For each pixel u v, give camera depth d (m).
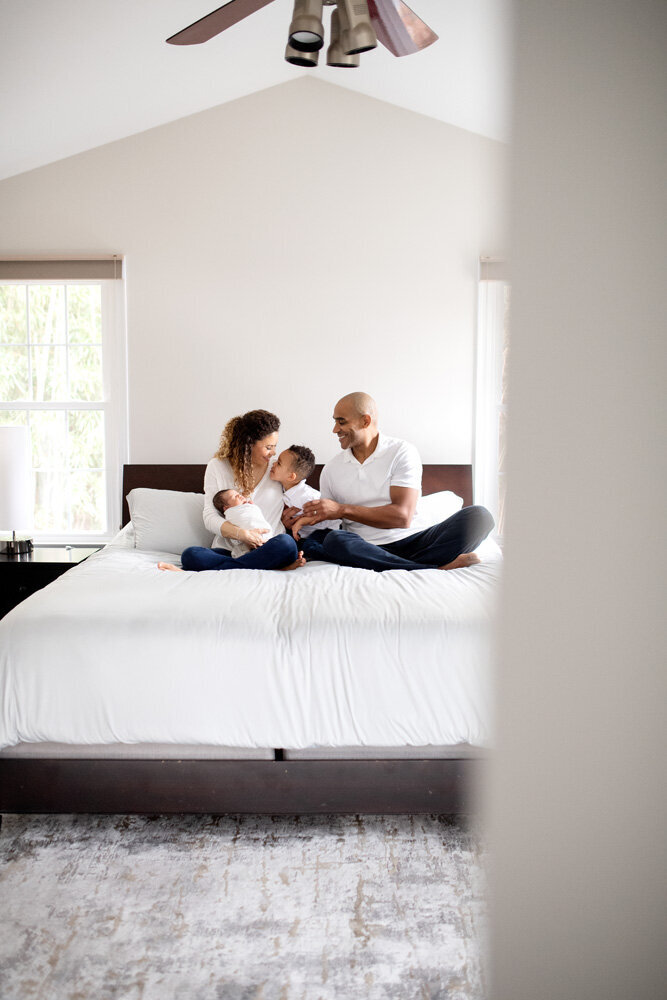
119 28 3.04
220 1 2.92
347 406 3.26
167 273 4.19
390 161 4.11
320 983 1.53
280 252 4.17
